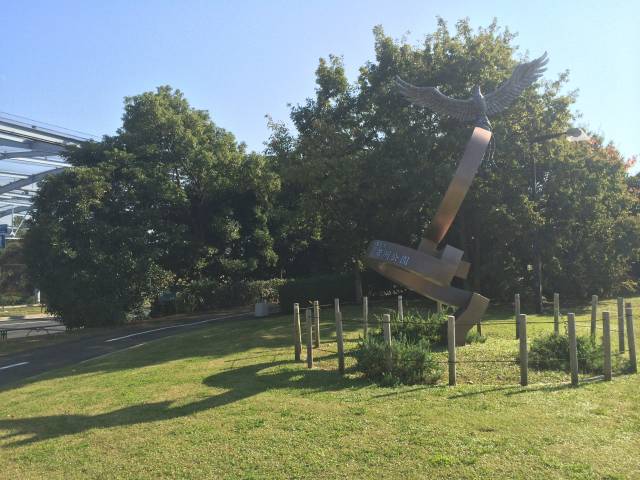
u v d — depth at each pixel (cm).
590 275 2525
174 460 573
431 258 1109
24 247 2289
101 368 1239
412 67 2211
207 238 3062
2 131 3041
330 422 662
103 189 2342
